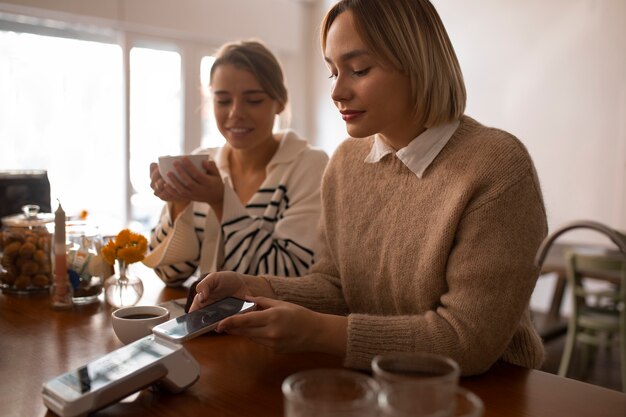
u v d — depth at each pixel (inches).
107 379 28.6
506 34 158.7
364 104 37.8
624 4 137.6
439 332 33.7
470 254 35.1
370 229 43.8
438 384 19.4
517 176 35.4
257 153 68.1
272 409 29.1
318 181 64.7
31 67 136.3
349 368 34.3
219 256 56.4
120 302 49.2
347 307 47.0
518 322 35.1
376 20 36.1
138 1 146.0
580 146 147.3
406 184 41.6
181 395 30.8
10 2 123.9
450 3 169.9
